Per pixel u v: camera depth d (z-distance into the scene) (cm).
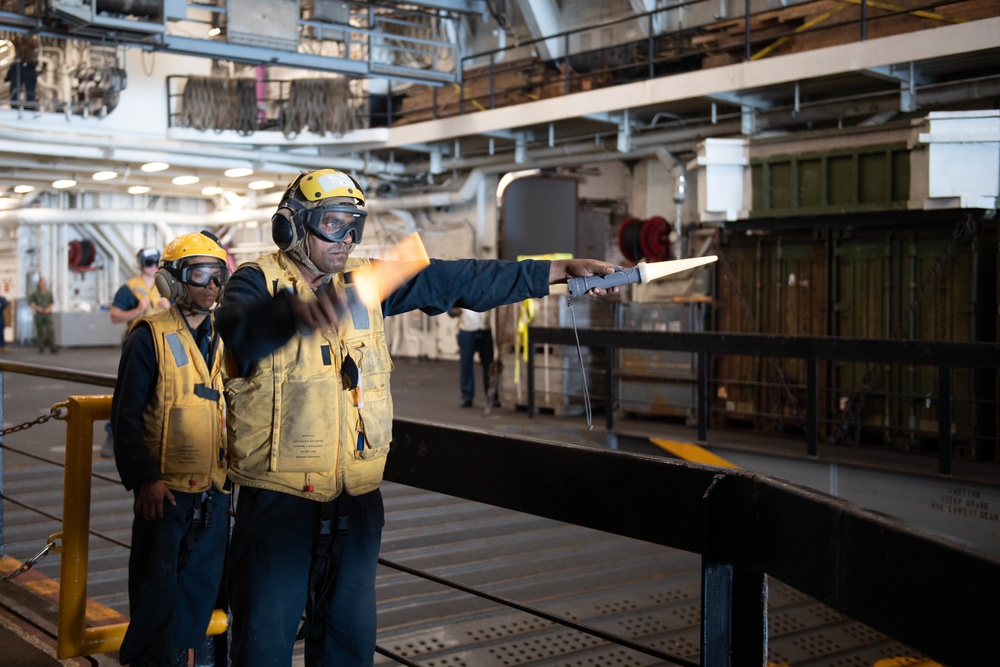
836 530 146
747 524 175
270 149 1875
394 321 2220
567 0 1681
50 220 2333
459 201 1895
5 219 2322
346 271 242
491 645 474
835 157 960
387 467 276
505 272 243
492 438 240
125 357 333
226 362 240
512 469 234
